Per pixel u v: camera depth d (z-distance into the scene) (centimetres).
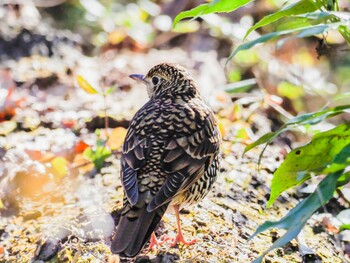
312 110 1633
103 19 1869
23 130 1366
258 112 1475
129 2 1945
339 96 800
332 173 753
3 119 1408
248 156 1252
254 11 1822
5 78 1527
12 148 1284
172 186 857
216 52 1727
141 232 826
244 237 986
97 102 1462
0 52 1653
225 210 1055
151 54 1730
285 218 763
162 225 988
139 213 839
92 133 1365
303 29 743
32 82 1533
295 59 1748
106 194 1133
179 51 1755
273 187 843
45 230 1026
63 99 1484
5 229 1073
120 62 1652
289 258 952
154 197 839
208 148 931
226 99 1484
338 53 1772
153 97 1030
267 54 1723
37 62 1625
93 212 1015
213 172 961
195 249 923
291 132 1452
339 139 812
